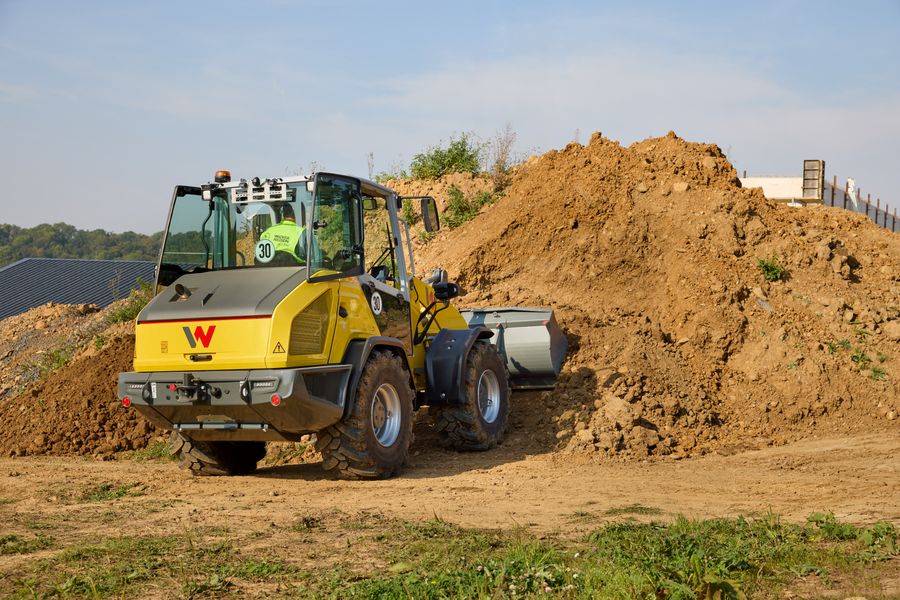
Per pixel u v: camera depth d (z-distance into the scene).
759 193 14.45
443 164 19.20
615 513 5.82
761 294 12.15
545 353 10.37
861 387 10.80
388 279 8.37
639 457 8.79
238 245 7.28
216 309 6.62
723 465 8.38
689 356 11.52
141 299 15.52
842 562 4.15
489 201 17.20
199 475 8.02
